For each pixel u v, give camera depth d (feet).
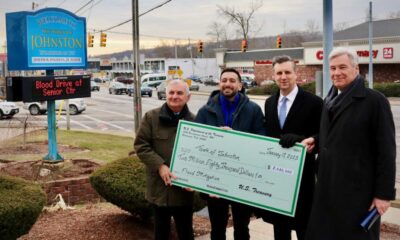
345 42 137.39
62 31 37.81
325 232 12.12
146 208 17.61
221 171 14.67
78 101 104.83
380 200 11.57
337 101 12.23
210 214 15.49
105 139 54.19
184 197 14.83
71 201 26.30
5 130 61.87
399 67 130.00
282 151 14.24
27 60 35.24
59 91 36.83
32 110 104.12
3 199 13.96
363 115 11.76
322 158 12.41
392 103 105.70
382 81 133.18
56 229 18.11
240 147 14.57
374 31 135.13
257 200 14.44
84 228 18.17
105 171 18.26
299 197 14.73
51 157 36.06
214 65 292.61
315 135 14.26
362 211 11.76
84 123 85.61
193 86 184.44
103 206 23.24
